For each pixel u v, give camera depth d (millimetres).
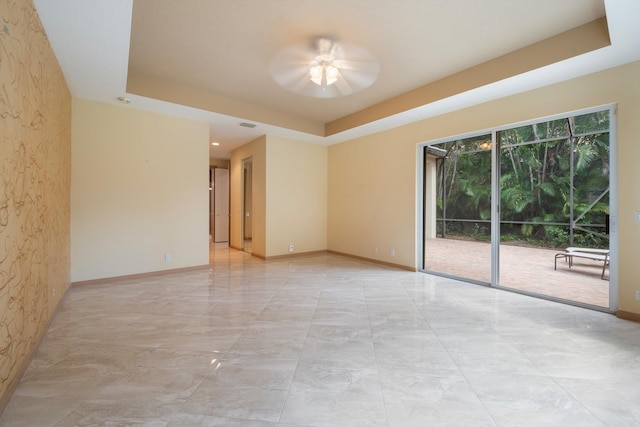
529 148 4309
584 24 2703
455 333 2553
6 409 1543
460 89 3668
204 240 5078
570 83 3227
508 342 2381
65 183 3395
